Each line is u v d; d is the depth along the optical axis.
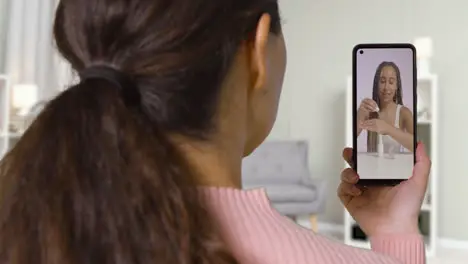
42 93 4.00
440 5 4.24
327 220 4.78
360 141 0.83
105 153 0.42
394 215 0.75
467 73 4.14
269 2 0.49
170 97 0.44
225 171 0.47
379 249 0.72
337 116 4.70
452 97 4.20
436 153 3.94
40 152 0.43
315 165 4.80
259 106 0.51
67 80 0.50
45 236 0.41
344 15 4.66
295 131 4.88
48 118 0.44
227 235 0.45
